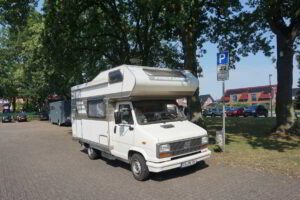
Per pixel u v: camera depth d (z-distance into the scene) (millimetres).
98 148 10031
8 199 6730
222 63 9969
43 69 20672
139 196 6520
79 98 11672
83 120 11289
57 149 13695
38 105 58969
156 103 8656
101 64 21312
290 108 14391
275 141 12633
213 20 16922
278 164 8508
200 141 8031
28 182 8070
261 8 13555
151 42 19031
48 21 14992
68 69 18672
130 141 8078
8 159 11664
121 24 18578
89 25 18172
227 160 9203
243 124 21500
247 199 6012
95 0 17219
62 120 31625
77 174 8727
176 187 6992
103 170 9086
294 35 14453
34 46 16375
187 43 14156
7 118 44156
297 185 6727
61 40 16469
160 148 7172
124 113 8422
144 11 16516
